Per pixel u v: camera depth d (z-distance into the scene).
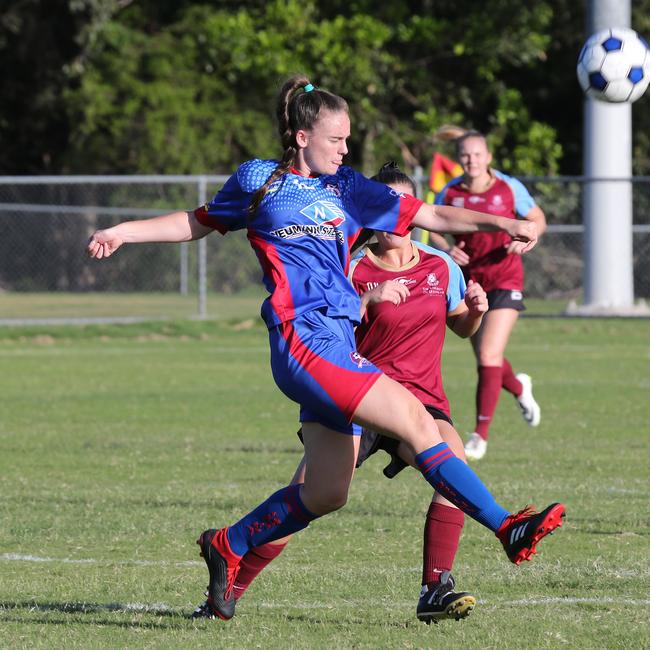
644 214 112.25
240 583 17.58
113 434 37.88
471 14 121.94
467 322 20.27
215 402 46.31
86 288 129.50
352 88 120.56
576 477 29.69
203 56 130.38
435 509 17.27
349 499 27.14
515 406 45.25
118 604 18.50
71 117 132.88
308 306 16.38
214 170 131.62
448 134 36.91
